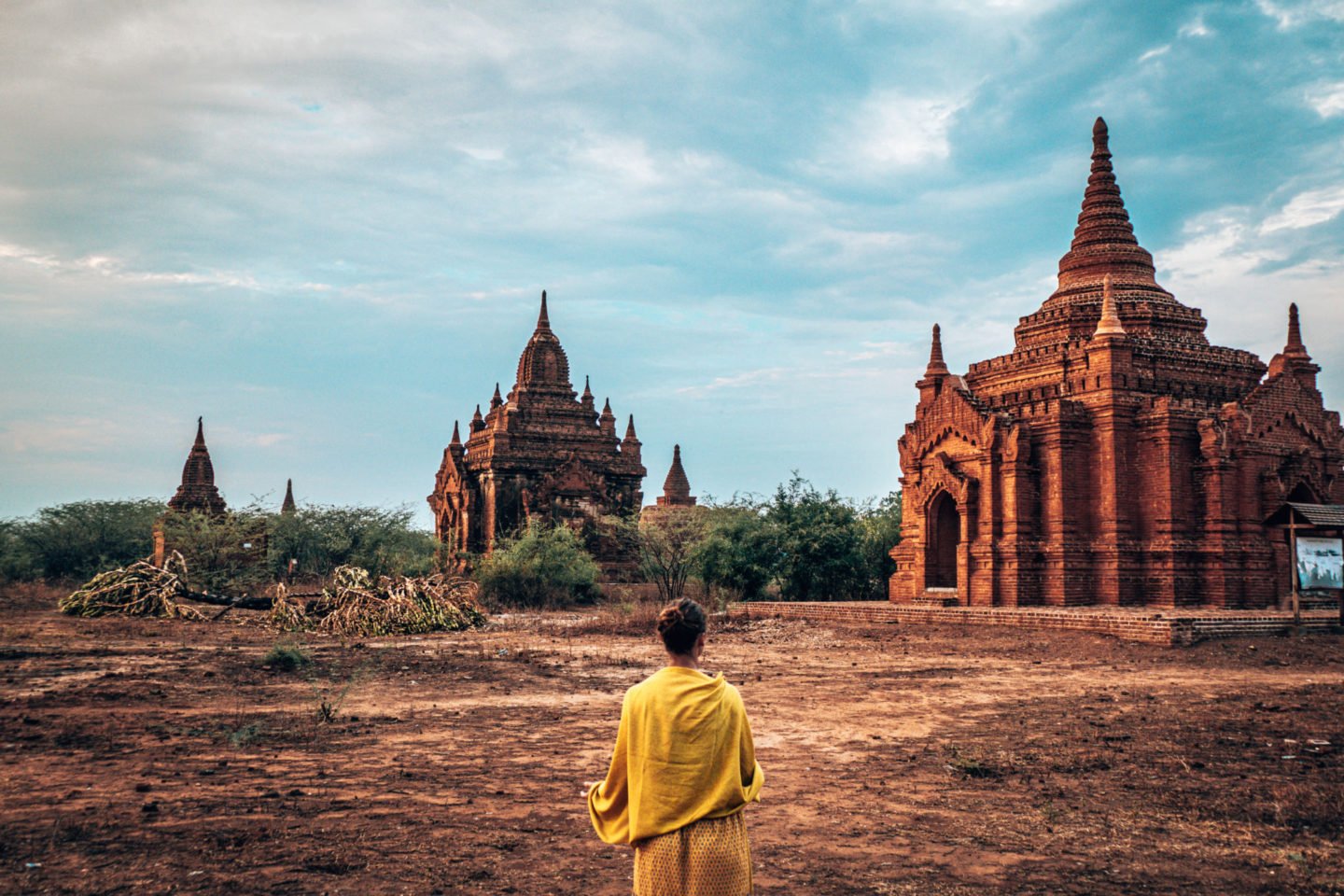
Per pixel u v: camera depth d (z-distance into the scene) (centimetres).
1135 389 3131
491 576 4478
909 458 3631
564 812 873
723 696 457
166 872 685
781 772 1052
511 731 1271
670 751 443
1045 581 3108
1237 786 977
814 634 2797
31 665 1825
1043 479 3162
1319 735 1234
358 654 2183
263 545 4928
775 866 739
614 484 6162
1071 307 3506
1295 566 2436
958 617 2798
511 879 699
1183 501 3022
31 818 812
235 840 761
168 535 4634
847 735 1259
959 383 3441
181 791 911
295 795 907
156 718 1315
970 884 700
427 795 924
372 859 732
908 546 3631
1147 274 3653
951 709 1466
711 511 5150
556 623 3275
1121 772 1041
